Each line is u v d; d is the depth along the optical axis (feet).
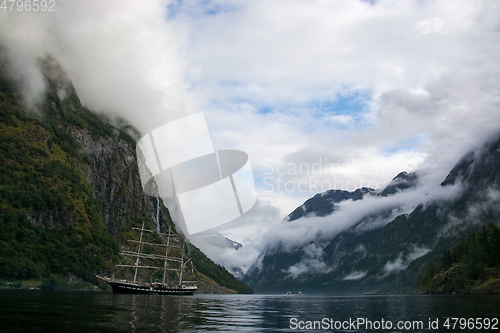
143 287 639.76
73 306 273.13
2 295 352.90
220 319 246.47
